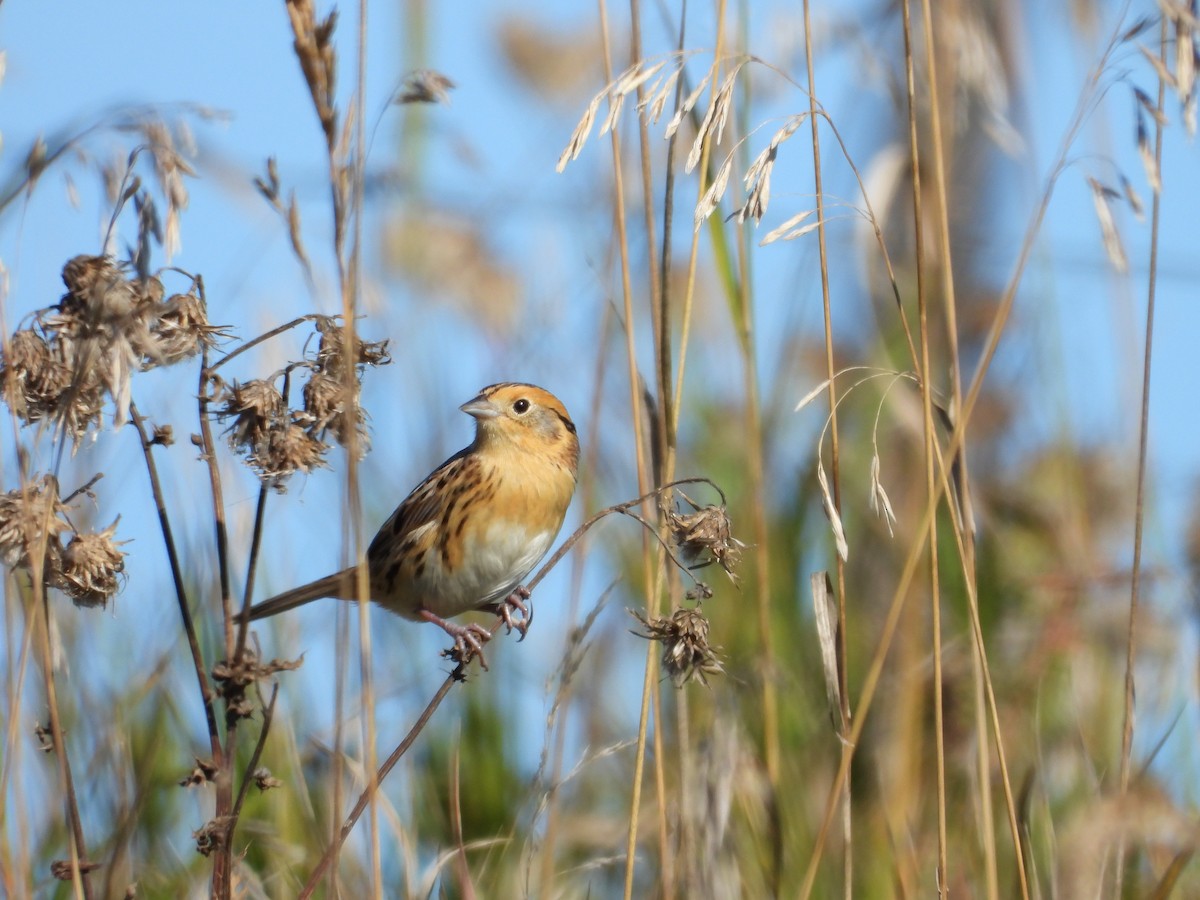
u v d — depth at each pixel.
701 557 8.18
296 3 6.55
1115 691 11.37
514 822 9.14
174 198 6.58
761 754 10.55
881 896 10.02
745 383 9.69
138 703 9.60
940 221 9.02
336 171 6.74
